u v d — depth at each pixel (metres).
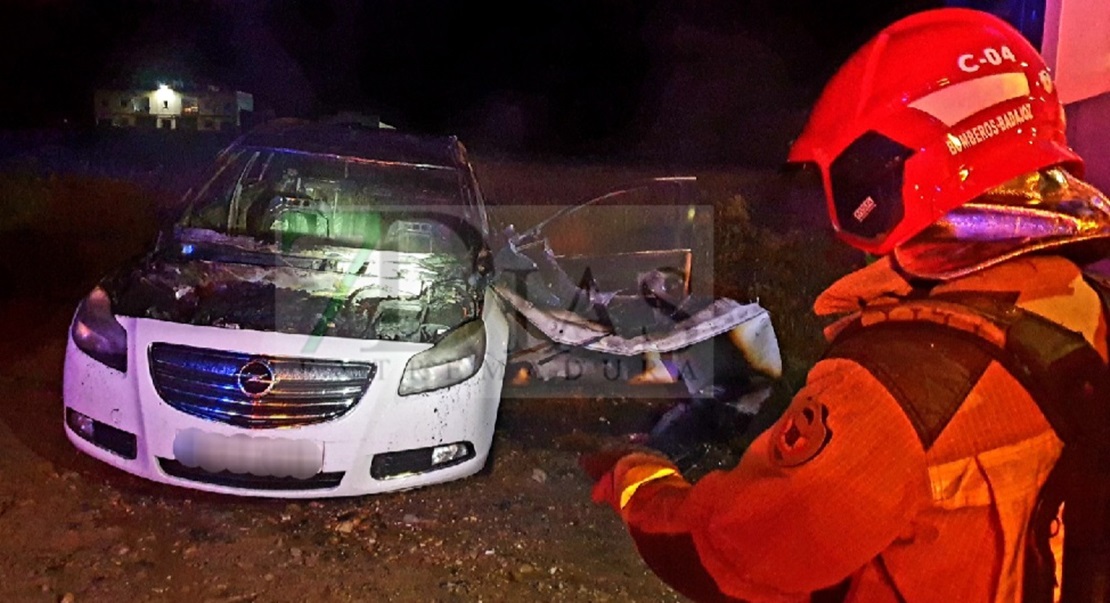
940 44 1.06
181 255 4.31
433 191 5.07
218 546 3.18
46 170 12.40
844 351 1.03
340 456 3.35
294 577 3.04
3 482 3.48
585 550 3.38
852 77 1.11
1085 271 1.08
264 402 3.32
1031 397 0.93
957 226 1.02
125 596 2.83
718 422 4.19
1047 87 1.06
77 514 3.30
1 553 2.99
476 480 3.91
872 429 0.96
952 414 0.93
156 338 3.40
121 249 7.83
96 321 3.59
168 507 3.43
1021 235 1.00
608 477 1.35
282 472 3.34
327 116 5.96
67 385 3.54
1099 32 3.30
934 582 0.97
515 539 3.42
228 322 3.62
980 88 1.03
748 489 1.03
